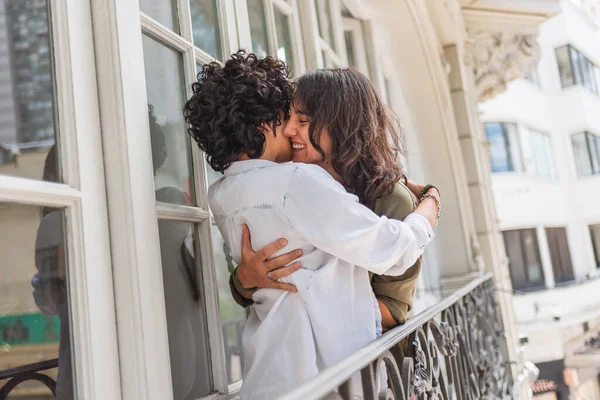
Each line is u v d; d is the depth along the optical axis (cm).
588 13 2164
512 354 684
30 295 120
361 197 155
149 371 133
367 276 150
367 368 134
